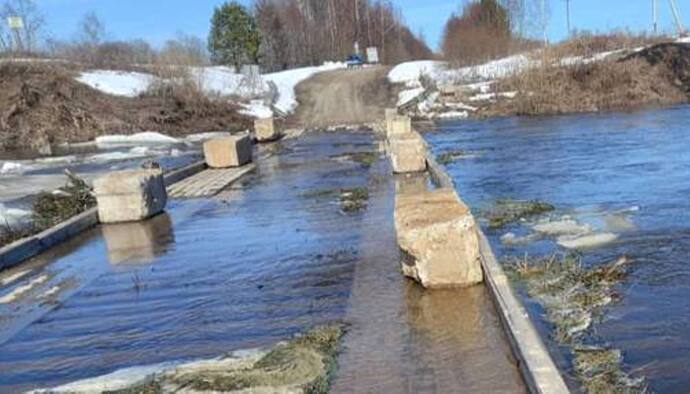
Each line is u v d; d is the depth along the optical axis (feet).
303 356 18.74
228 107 134.00
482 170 59.31
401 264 26.37
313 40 266.57
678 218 36.17
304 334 20.59
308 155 75.20
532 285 25.67
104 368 19.72
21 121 112.37
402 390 16.38
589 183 49.01
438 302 22.34
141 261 32.07
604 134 81.20
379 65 213.66
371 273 26.58
